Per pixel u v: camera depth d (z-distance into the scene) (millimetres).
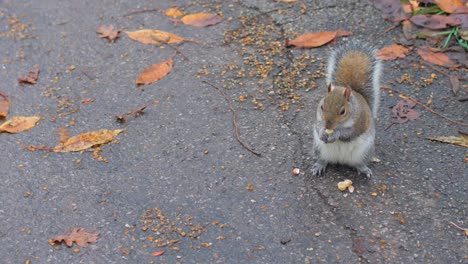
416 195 2861
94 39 3309
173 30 3334
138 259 2760
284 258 2752
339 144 2865
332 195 2863
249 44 3275
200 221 2824
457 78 3139
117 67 3219
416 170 2914
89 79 3182
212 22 3352
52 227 2820
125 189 2893
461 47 3219
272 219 2822
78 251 2775
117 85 3162
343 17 3346
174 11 3402
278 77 3168
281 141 2990
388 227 2801
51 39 3312
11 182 2912
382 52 3221
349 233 2793
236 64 3213
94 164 2951
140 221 2828
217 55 3244
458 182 2887
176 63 3225
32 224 2828
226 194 2875
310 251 2764
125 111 3084
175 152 2975
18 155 2975
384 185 2881
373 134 2881
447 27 3264
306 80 3154
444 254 2754
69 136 3021
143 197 2875
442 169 2914
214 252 2768
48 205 2863
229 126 3035
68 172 2934
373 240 2777
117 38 3309
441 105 3072
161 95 3127
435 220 2812
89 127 3045
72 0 3459
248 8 3398
